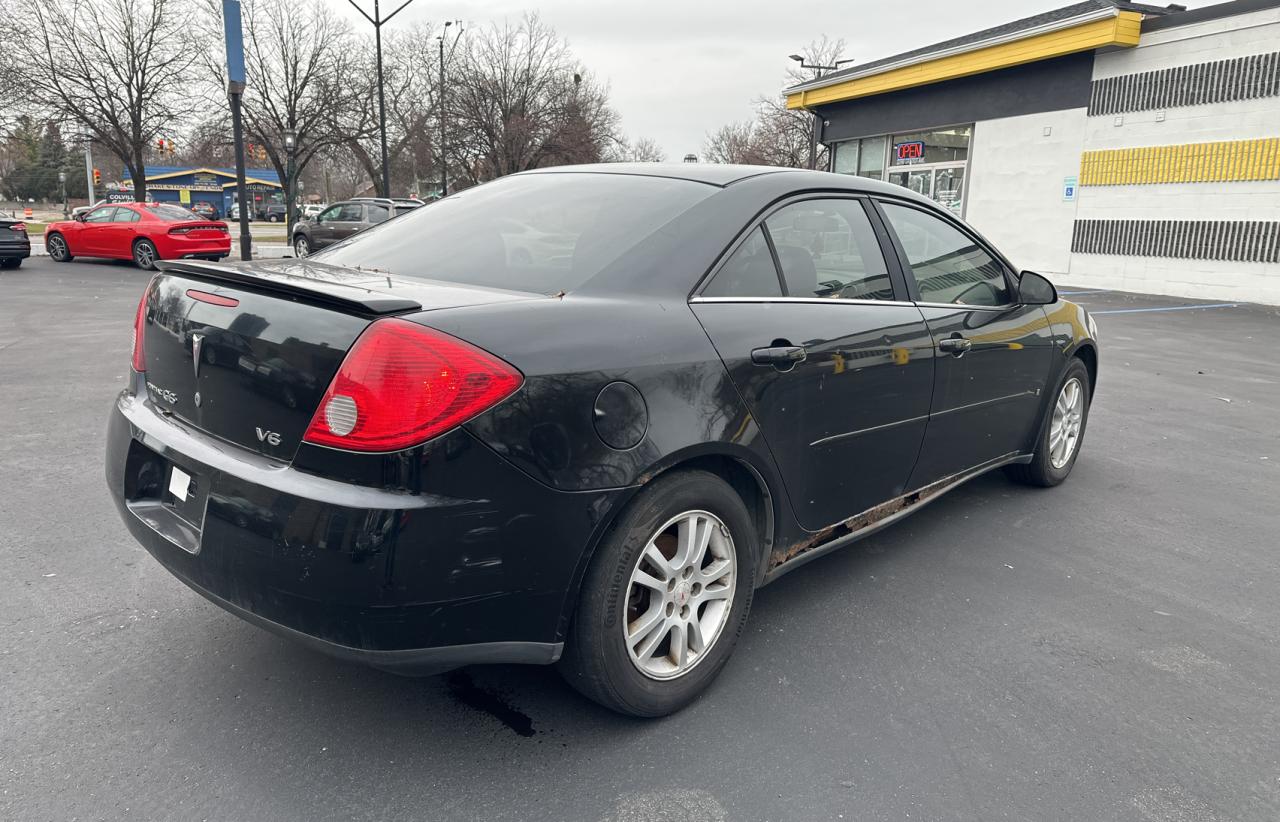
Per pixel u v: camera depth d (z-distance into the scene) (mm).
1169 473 5125
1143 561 3797
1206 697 2740
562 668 2373
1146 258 16875
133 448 2562
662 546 2475
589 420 2164
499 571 2072
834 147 25484
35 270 18625
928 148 22047
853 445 3066
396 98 36031
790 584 3486
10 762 2244
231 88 16750
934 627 3143
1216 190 15594
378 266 2857
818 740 2457
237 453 2232
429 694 2629
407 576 1963
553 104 39562
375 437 1955
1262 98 14766
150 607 3113
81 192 83562
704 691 2686
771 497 2770
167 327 2539
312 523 1977
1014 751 2432
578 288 2457
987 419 3914
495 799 2174
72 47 27594
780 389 2689
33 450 4965
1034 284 4090
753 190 2922
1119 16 16281
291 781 2217
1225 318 13164
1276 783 2330
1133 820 2168
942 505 4469
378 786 2211
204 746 2346
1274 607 3381
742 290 2725
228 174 79125
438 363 1971
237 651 2832
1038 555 3836
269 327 2182
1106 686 2787
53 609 3074
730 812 2152
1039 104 18766
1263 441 5910
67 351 8414
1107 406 6953
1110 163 17391
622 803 2176
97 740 2352
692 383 2406
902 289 3381
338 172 69062
